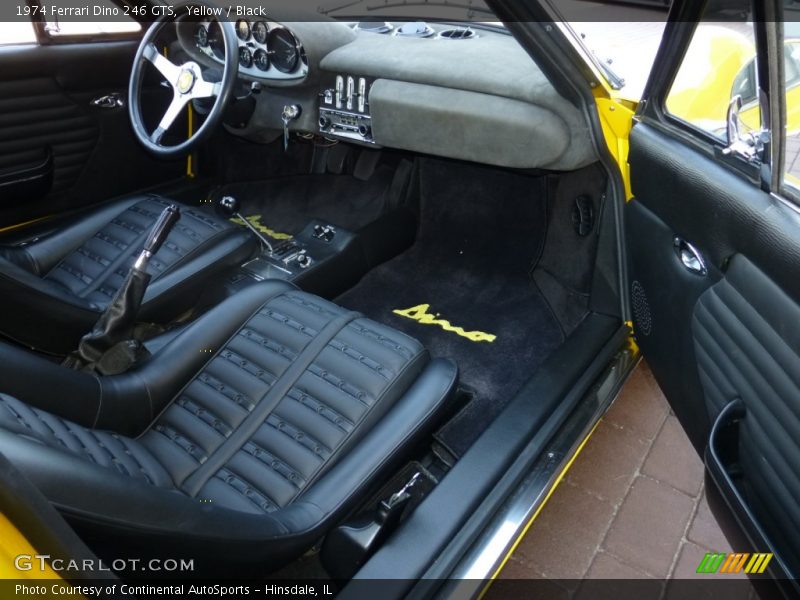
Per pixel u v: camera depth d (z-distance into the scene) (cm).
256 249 238
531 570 182
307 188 316
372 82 241
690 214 151
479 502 150
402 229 288
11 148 245
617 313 217
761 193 126
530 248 274
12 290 174
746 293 130
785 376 118
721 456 143
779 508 128
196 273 213
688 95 161
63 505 85
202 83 225
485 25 262
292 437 150
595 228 226
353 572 137
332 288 263
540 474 160
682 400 174
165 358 164
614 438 221
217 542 102
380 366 162
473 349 238
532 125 205
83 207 282
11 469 71
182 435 154
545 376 188
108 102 271
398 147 247
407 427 147
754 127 131
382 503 137
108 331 171
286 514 124
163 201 237
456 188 290
